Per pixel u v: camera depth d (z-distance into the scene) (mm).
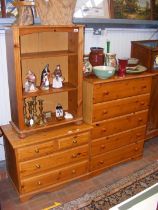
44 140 1956
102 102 2197
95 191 2193
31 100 2182
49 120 2174
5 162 2424
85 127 2178
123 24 2701
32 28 1758
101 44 2635
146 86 2455
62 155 2113
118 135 2441
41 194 2145
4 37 2105
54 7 1849
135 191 2195
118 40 2740
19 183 1980
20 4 1768
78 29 1957
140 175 2420
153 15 2924
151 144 3025
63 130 2113
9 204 2031
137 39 2898
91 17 2463
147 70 2549
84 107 2266
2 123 2322
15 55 1753
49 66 2229
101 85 2129
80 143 2178
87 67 2270
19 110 1905
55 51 2150
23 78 2143
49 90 2043
